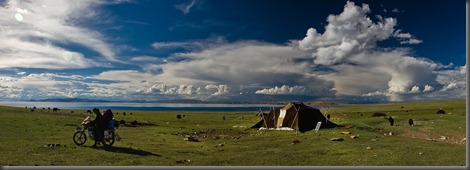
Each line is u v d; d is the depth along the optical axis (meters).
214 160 19.30
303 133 34.75
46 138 26.20
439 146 22.62
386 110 98.50
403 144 23.83
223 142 29.16
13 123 36.41
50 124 38.22
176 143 27.75
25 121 39.41
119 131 35.59
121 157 19.02
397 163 17.12
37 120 41.66
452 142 25.89
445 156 18.69
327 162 18.41
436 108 95.50
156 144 26.17
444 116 51.22
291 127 39.00
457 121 41.22
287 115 40.19
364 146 23.30
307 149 23.62
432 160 17.66
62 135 28.92
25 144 22.25
